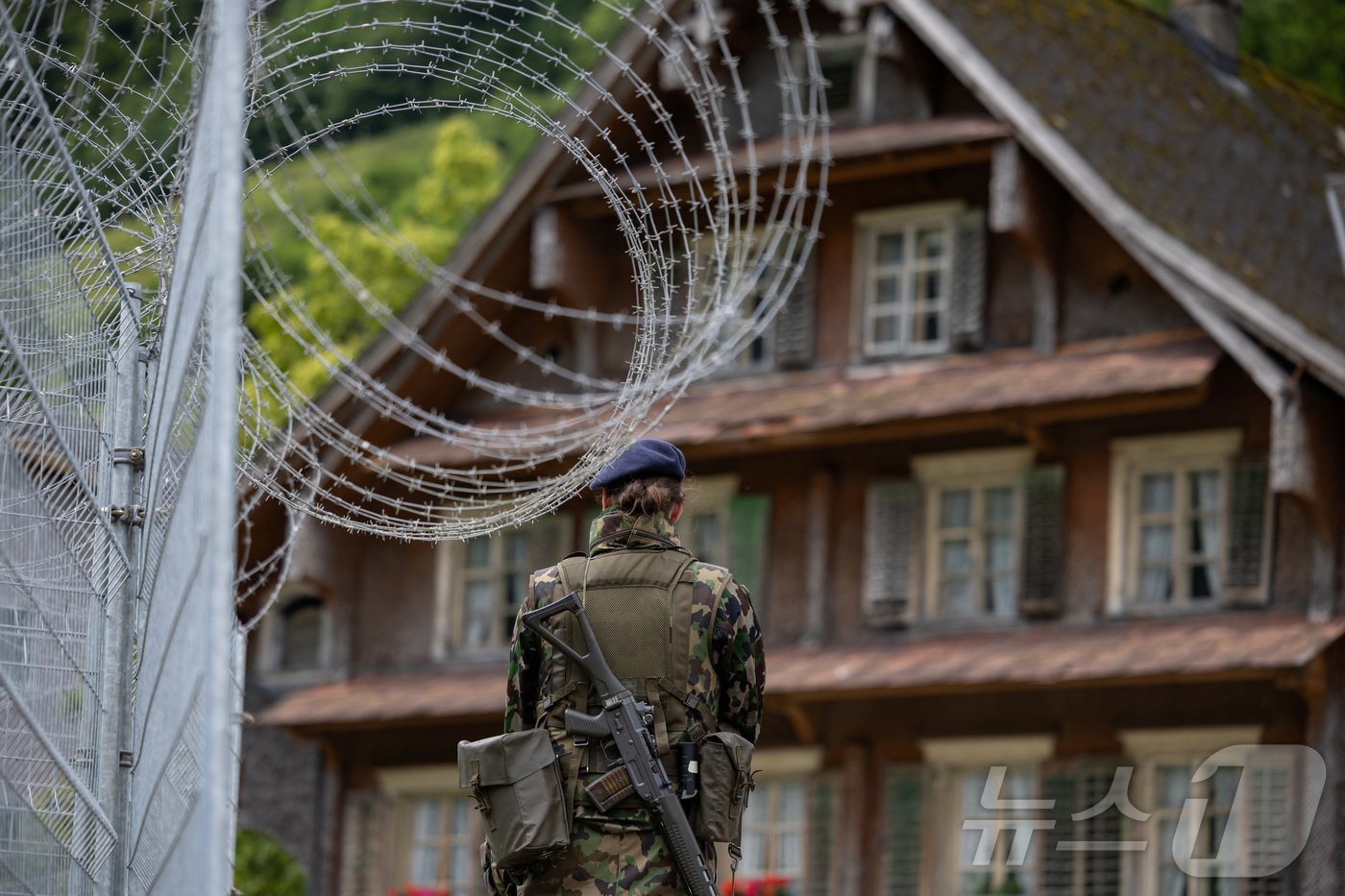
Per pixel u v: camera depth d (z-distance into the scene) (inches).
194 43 354.9
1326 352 1417.3
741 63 1683.1
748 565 1659.7
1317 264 1619.1
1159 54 1824.6
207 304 320.8
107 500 436.1
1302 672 1391.5
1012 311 1610.5
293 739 1836.9
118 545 432.5
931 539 1606.8
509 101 452.4
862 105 1673.2
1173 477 1530.5
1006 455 1582.2
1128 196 1518.2
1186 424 1523.1
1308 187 1764.3
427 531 458.6
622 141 1656.0
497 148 2910.9
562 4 2380.7
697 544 1694.1
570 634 402.6
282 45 434.3
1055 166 1533.0
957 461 1600.6
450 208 2581.2
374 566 1828.2
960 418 1513.3
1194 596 1509.6
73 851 407.2
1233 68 1905.8
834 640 1621.6
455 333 1705.2
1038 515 1563.7
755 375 1680.6
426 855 1775.3
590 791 391.2
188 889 319.6
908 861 1551.4
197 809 310.0
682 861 386.9
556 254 1684.3
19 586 404.5
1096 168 1528.1
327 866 1796.3
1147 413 1541.6
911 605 1595.7
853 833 1576.0
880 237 1669.5
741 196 1632.6
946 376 1596.9
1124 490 1540.4
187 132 402.6
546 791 391.2
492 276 1720.0
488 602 1795.0
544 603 407.8
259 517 1716.3
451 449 1599.4
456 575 1806.1
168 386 392.2
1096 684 1457.9
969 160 1589.6
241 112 308.2
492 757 394.3
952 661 1512.1
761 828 1614.2
